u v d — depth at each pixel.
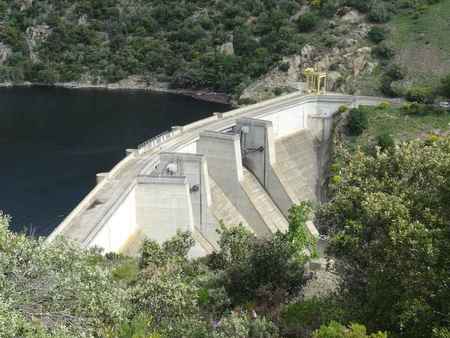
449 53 130.75
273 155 92.00
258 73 175.50
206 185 72.94
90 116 153.62
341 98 113.94
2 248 27.47
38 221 85.94
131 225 65.38
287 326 37.34
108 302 29.36
